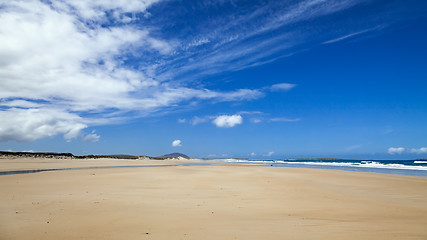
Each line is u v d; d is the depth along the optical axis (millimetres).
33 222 8133
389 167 52594
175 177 23922
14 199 12164
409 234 6871
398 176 25781
